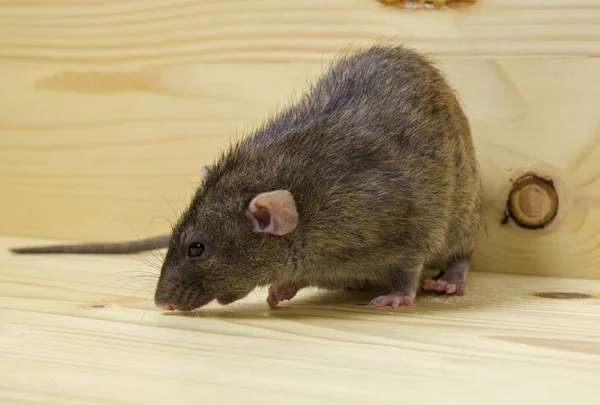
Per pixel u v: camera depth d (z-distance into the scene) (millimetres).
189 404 650
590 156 844
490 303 792
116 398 655
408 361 688
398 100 809
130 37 932
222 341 718
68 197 956
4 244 948
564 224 854
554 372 675
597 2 837
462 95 867
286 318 761
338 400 652
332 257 788
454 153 816
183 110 926
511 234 867
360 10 885
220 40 914
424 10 871
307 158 787
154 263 889
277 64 904
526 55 853
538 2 848
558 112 849
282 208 769
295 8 898
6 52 957
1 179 969
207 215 780
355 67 836
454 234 832
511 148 860
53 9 944
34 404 651
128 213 944
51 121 954
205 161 923
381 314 768
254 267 782
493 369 678
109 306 783
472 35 862
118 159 942
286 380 670
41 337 725
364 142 790
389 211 784
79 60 943
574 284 839
